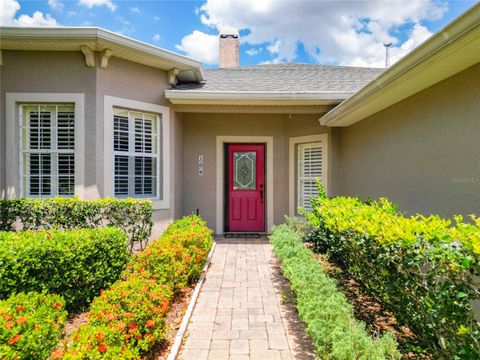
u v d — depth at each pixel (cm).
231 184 787
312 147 723
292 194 744
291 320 327
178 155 693
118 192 569
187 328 309
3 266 295
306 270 335
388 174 474
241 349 274
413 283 241
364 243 297
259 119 759
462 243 206
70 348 208
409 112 415
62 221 482
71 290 334
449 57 282
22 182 536
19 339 202
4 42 500
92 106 530
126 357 212
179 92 589
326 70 889
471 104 305
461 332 195
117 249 394
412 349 252
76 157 531
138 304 260
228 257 558
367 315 324
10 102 528
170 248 395
